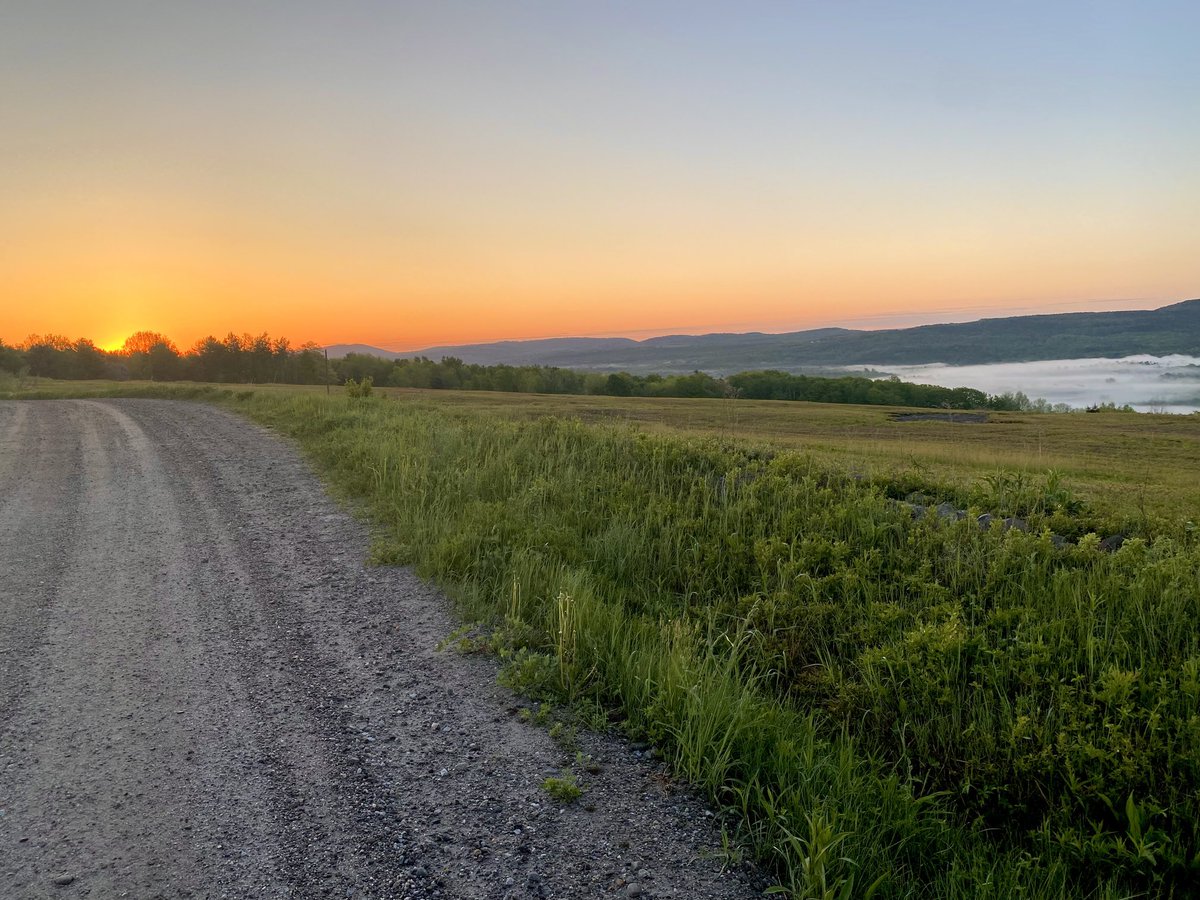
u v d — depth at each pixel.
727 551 6.32
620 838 2.93
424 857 2.82
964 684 3.89
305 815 3.11
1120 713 3.30
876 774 3.21
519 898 2.59
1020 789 3.16
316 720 3.95
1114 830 2.97
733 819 3.06
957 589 5.23
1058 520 7.18
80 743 3.75
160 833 3.01
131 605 5.91
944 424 44.59
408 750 3.62
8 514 9.58
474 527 7.17
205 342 110.38
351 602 5.83
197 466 13.31
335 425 17.52
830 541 6.39
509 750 3.60
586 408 50.88
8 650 5.00
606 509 7.95
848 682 4.05
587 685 4.21
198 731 3.85
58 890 2.67
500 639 4.78
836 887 2.53
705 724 3.42
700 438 13.05
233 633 5.24
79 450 16.00
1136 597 4.46
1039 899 2.57
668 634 4.65
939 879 2.69
